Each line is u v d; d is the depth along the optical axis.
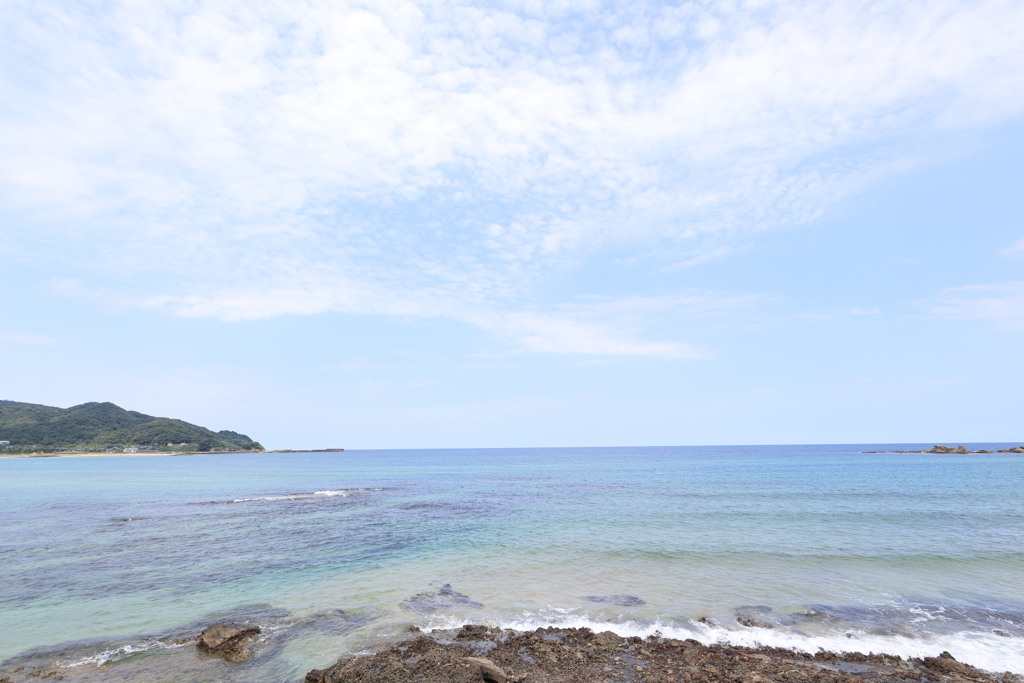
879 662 13.45
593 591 19.12
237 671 12.91
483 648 14.20
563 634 15.20
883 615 16.69
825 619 16.38
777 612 16.95
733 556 23.78
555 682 12.29
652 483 65.00
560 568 22.19
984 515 34.75
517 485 65.50
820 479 67.56
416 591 19.27
